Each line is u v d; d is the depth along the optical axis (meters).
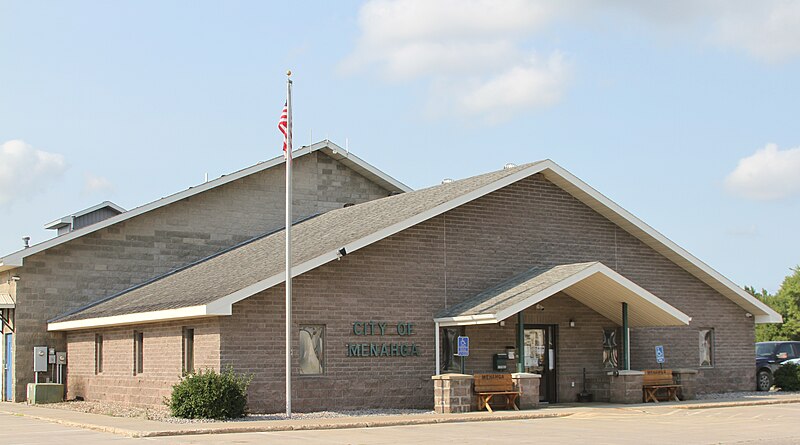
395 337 25.92
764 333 63.00
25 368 31.66
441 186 31.08
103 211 38.19
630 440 17.83
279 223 36.00
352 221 29.70
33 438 19.42
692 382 29.20
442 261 27.00
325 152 37.25
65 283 32.25
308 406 24.34
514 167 29.52
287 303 22.94
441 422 22.06
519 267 28.34
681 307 31.39
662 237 30.41
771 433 19.14
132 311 26.47
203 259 34.16
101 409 26.72
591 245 29.81
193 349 24.78
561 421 22.28
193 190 34.19
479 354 27.27
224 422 21.58
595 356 29.19
